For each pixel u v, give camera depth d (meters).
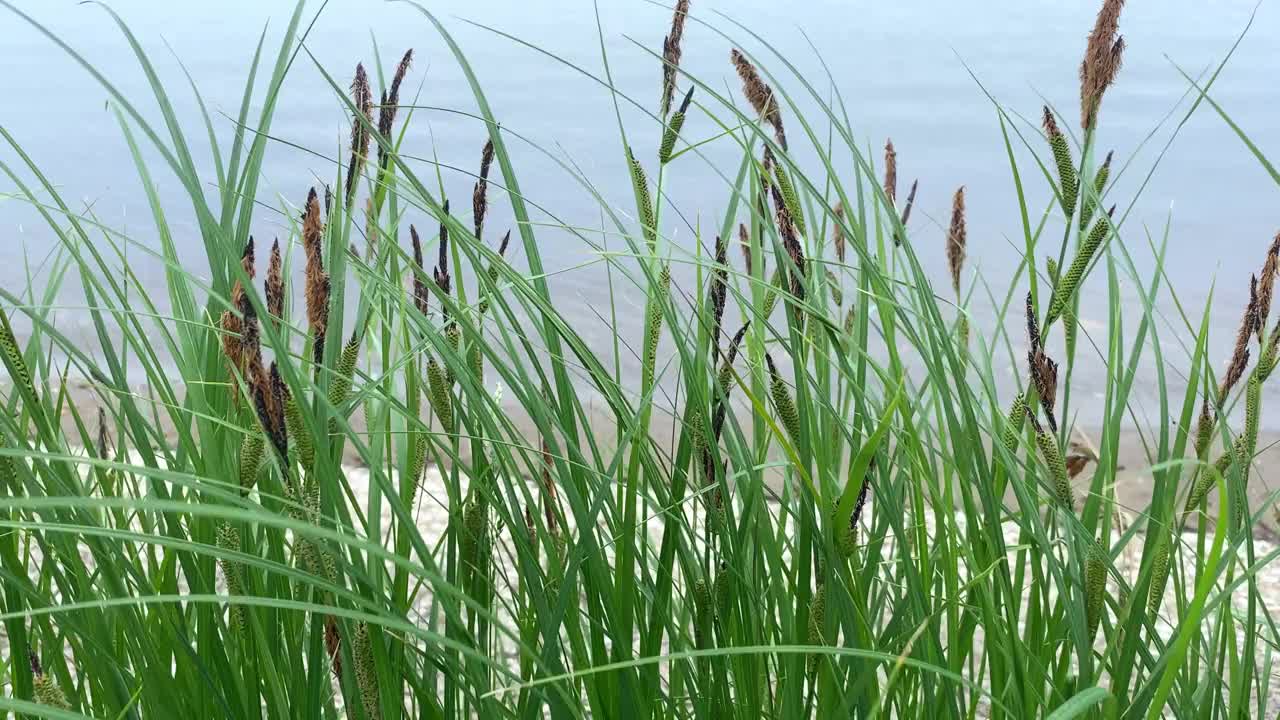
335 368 0.58
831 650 0.51
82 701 0.66
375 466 0.54
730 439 0.65
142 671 0.60
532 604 0.66
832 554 0.58
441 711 0.68
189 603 0.65
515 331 0.59
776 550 0.64
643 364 0.64
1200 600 0.50
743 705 0.63
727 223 0.64
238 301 0.49
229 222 0.56
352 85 0.61
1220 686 0.65
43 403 0.64
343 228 0.61
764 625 0.64
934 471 0.63
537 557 0.62
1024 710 0.60
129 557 0.66
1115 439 0.63
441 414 0.63
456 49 0.61
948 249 0.69
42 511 0.57
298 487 0.52
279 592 0.61
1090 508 0.63
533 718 0.60
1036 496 0.63
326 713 0.67
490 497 0.59
